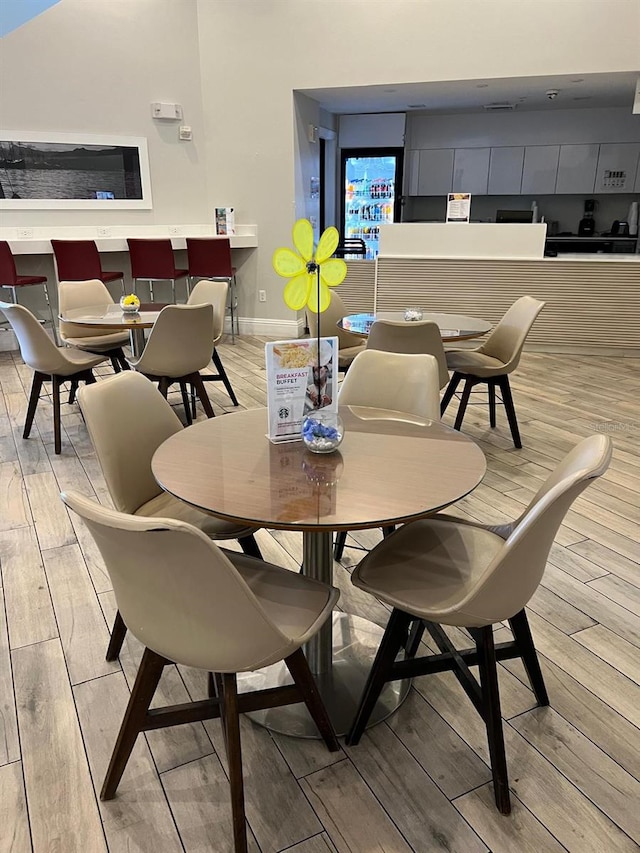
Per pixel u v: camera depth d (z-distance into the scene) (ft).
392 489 4.95
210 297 15.02
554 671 6.42
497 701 4.90
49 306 19.69
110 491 6.12
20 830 4.79
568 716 5.87
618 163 25.57
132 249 19.85
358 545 8.95
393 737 5.66
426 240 19.90
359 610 7.50
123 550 3.90
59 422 11.93
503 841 4.70
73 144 20.16
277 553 8.64
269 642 4.26
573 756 5.44
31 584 7.91
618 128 25.12
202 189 22.49
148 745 5.60
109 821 4.87
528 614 7.30
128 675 6.40
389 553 5.62
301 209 22.43
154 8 20.24
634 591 7.75
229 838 4.74
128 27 20.10
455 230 19.58
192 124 21.71
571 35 17.79
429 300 20.31
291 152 21.13
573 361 19.33
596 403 15.37
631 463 11.65
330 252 5.69
